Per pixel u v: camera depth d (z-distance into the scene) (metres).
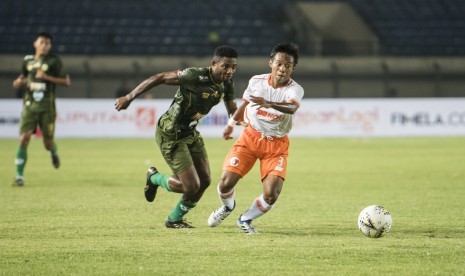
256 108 33.06
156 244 30.55
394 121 117.69
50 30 145.75
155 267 26.03
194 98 33.03
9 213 40.31
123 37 146.38
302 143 104.19
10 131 112.00
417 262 27.06
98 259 27.39
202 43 146.88
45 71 54.62
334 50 144.50
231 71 32.84
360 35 151.38
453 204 45.16
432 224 36.94
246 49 146.25
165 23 150.50
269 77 33.12
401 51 149.62
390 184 56.75
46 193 50.19
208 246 30.09
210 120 115.88
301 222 37.59
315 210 42.41
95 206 43.62
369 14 155.75
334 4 156.00
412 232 34.28
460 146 98.06
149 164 74.06
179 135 33.81
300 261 27.14
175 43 146.25
